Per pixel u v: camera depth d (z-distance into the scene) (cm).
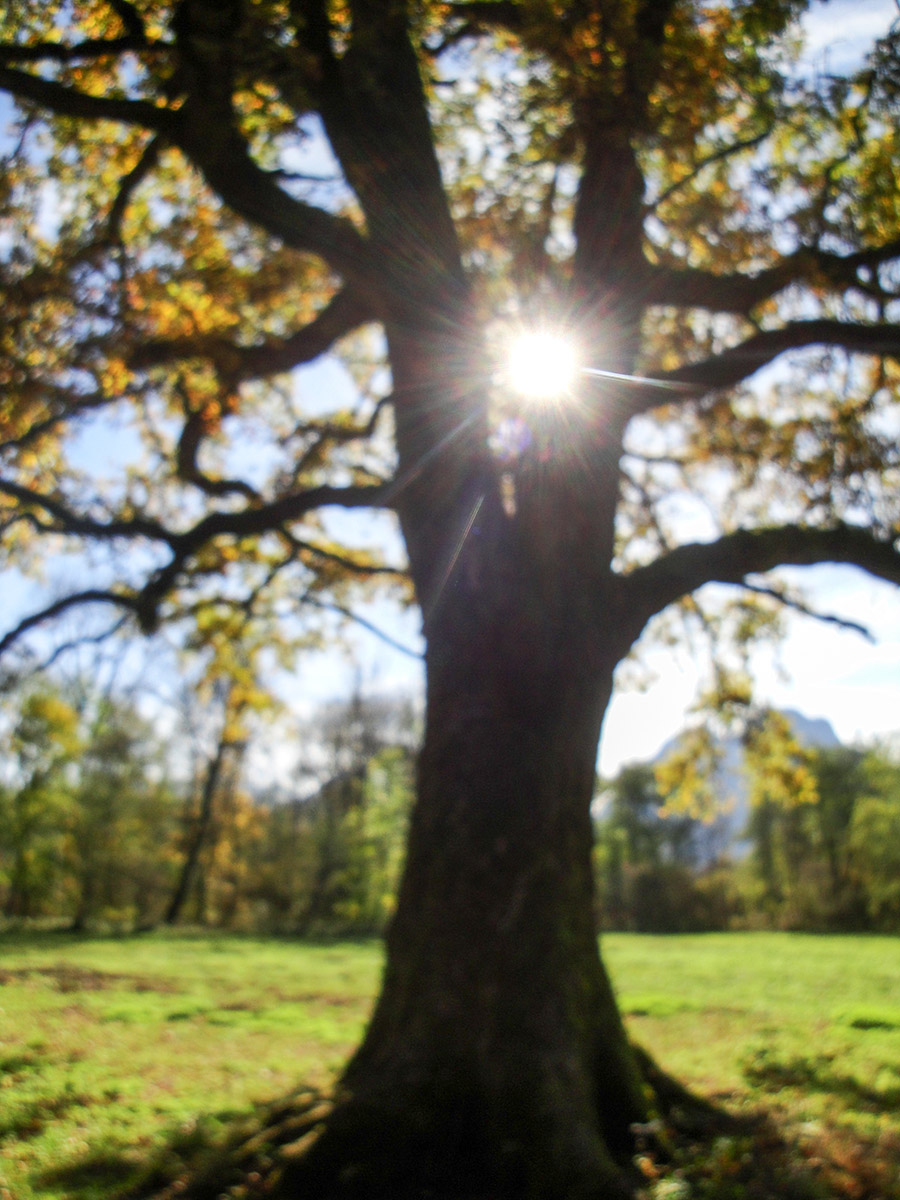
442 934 685
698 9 906
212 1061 1052
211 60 772
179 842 5594
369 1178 575
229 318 1146
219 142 814
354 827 5319
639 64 814
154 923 4812
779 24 830
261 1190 568
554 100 874
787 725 1366
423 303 838
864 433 1108
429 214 843
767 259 1079
